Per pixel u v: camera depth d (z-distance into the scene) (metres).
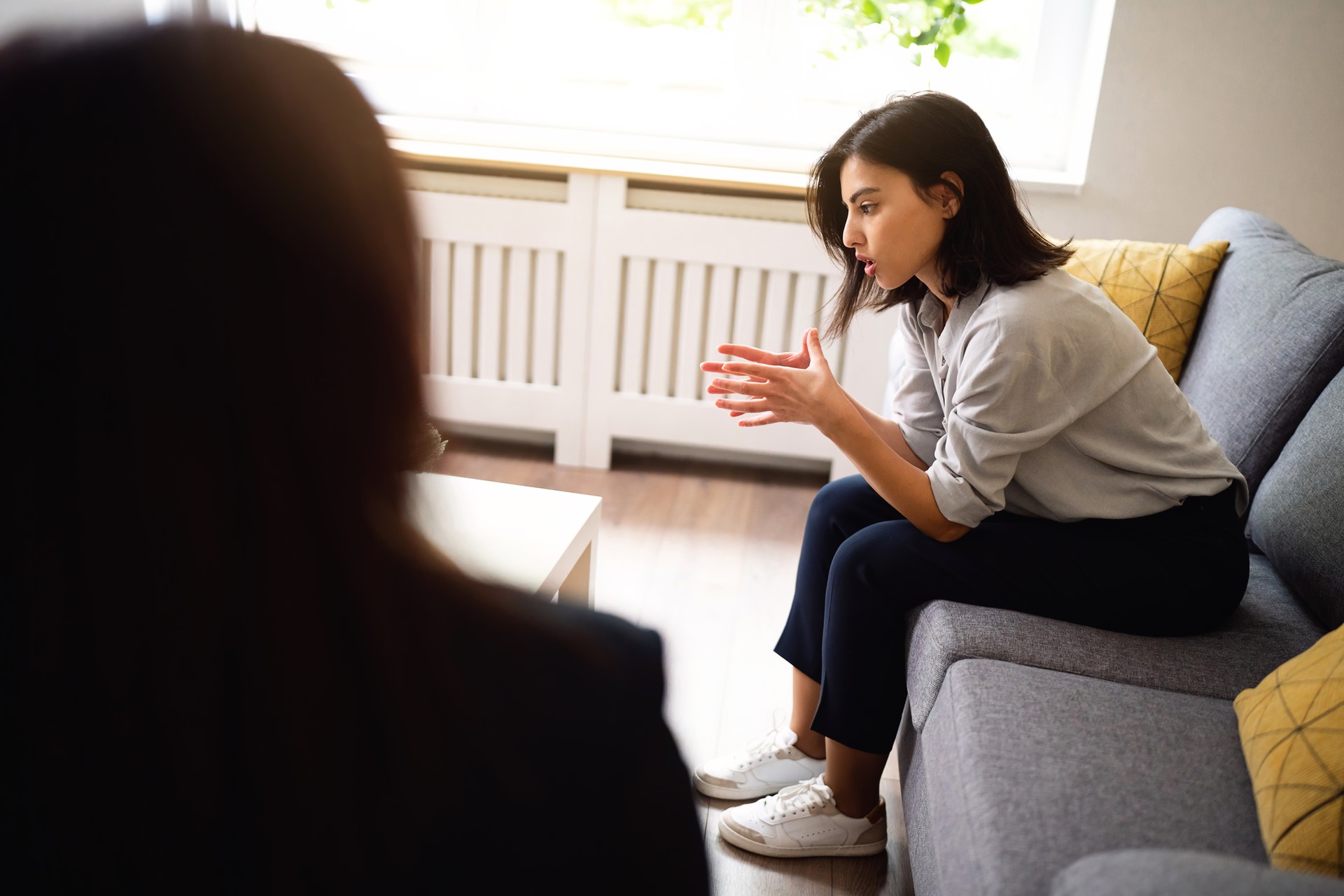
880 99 2.94
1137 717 1.13
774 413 1.41
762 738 1.69
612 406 2.92
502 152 2.78
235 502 0.31
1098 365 1.33
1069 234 2.79
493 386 2.94
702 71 2.98
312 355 0.31
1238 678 1.25
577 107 3.02
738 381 1.40
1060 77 2.84
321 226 0.31
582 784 0.37
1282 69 2.59
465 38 2.97
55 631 0.32
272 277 0.31
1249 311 1.80
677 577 2.37
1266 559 1.63
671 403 2.90
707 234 2.74
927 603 1.39
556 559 1.35
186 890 0.35
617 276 2.80
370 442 0.33
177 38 0.31
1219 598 1.35
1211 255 1.99
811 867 1.53
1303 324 1.64
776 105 2.96
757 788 1.64
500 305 2.90
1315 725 0.96
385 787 0.34
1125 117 2.68
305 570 0.32
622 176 2.69
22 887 0.36
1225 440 1.71
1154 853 0.78
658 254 2.77
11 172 0.30
